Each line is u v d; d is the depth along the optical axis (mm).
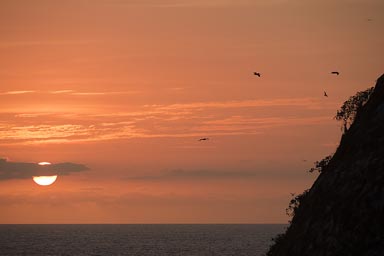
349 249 85938
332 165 106812
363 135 101375
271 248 124188
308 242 96562
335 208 93812
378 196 86562
